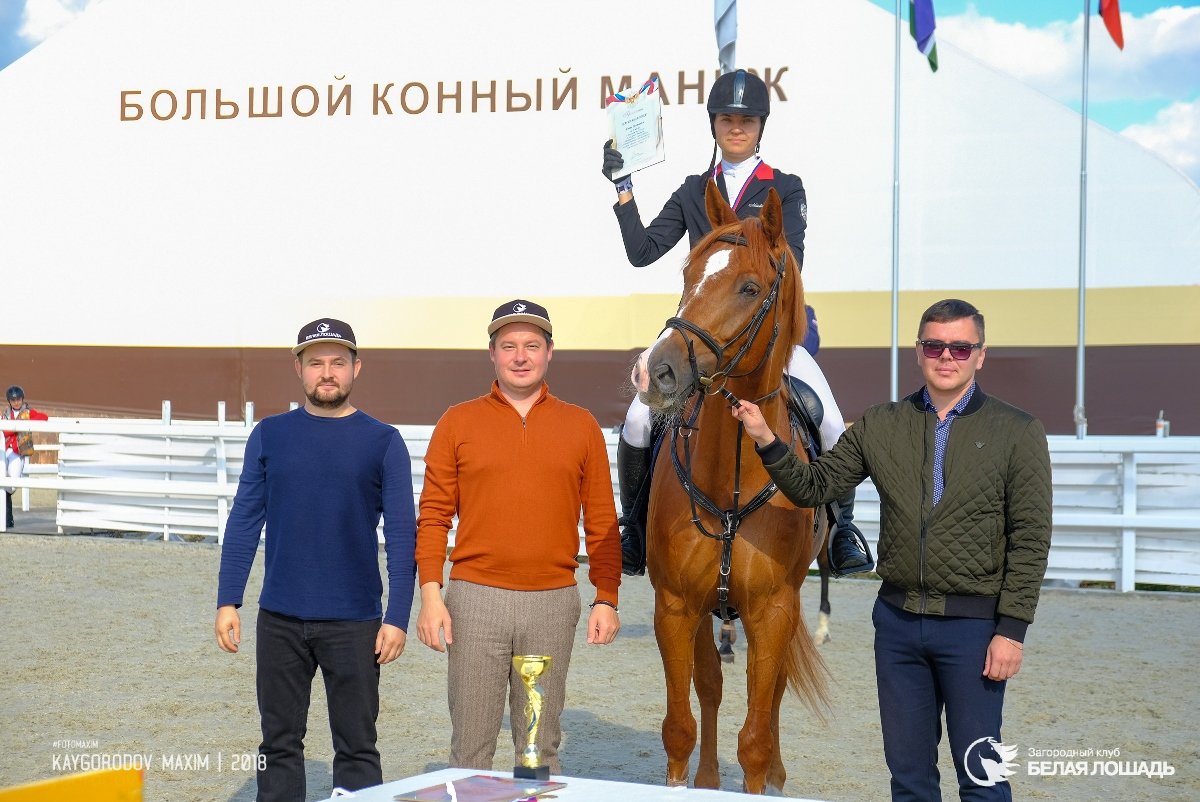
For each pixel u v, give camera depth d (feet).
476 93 51.47
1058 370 46.14
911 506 10.07
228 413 53.26
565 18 50.75
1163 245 45.32
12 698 18.76
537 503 11.12
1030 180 46.47
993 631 9.89
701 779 13.15
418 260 51.80
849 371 47.52
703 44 49.47
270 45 53.36
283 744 11.46
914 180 47.39
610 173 14.83
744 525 11.73
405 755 16.15
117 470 38.88
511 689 11.47
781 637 11.82
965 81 47.01
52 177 54.90
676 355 10.84
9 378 55.21
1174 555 30.19
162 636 23.68
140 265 54.13
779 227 11.71
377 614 11.58
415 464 36.24
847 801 14.42
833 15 47.98
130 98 54.54
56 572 31.27
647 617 27.55
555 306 50.47
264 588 11.50
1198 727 17.90
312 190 52.95
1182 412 45.21
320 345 11.60
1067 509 31.04
